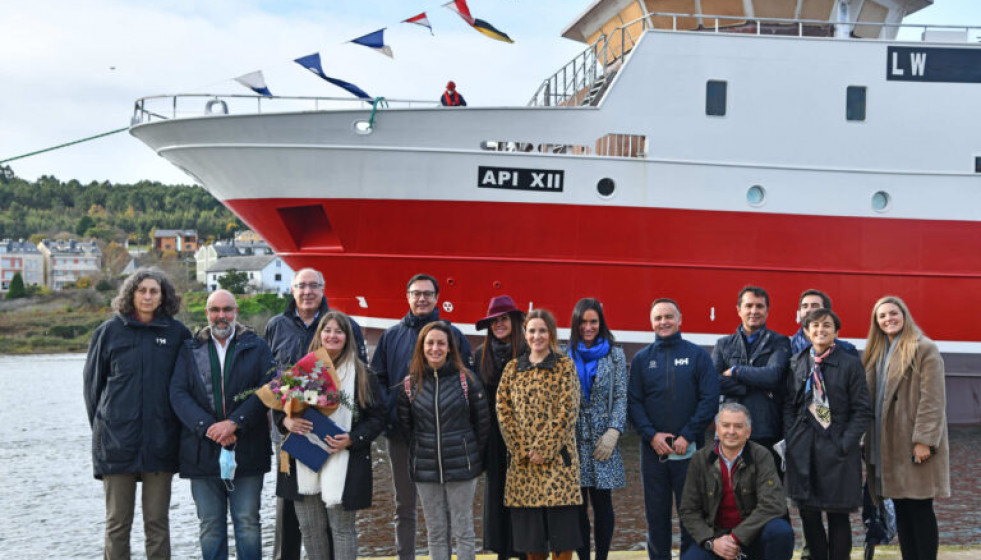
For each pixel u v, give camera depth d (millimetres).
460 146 13633
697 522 5625
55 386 32125
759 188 14109
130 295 5906
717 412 6344
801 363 5996
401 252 13922
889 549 7410
